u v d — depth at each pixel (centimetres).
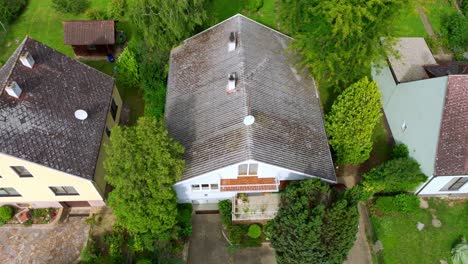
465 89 2577
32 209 3017
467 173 2672
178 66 3394
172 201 2475
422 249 2775
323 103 3534
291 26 3164
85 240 2894
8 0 4488
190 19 3353
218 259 2781
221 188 2669
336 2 2688
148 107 3441
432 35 4278
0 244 2875
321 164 2720
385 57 3055
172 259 2689
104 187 2950
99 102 3003
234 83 2794
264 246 2822
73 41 3888
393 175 2758
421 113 2858
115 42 4084
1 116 2458
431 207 2978
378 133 3434
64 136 2659
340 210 2192
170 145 2372
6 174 2544
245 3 4628
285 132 2708
